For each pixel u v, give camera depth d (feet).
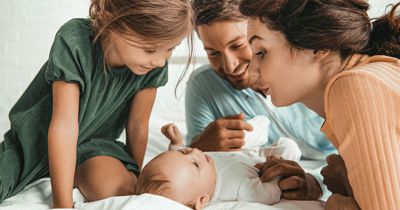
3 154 3.72
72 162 3.36
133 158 4.20
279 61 3.11
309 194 3.46
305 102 3.31
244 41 4.49
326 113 2.89
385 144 2.60
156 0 3.23
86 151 3.88
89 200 3.67
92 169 3.71
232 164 3.72
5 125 6.26
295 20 2.93
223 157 3.92
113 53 3.55
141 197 2.91
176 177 3.34
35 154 3.76
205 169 3.50
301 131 5.09
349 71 2.78
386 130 2.62
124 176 3.76
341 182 3.40
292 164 3.70
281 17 2.98
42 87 3.85
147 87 3.96
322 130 3.03
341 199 2.96
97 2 3.43
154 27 3.19
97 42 3.55
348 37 2.91
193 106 5.49
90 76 3.54
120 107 4.07
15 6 6.63
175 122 6.26
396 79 2.77
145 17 3.18
